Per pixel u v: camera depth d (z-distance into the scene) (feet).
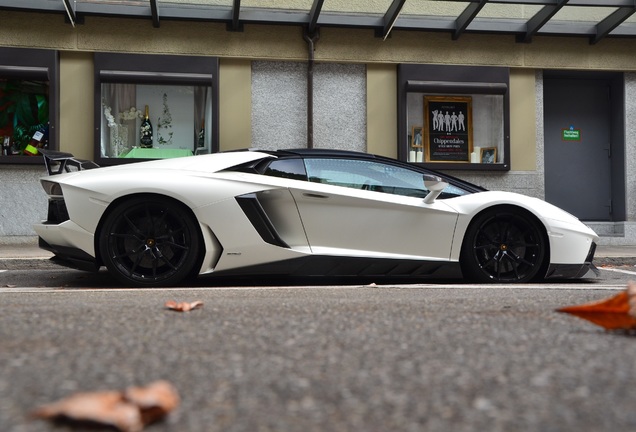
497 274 17.44
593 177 36.17
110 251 15.81
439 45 33.17
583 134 36.11
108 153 31.48
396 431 4.72
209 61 31.71
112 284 17.58
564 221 17.84
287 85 32.71
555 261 17.63
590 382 5.89
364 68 33.09
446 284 17.04
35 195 30.91
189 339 7.92
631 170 35.14
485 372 6.31
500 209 17.46
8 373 6.19
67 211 15.90
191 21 31.42
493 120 34.01
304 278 18.74
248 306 11.00
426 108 33.45
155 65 31.32
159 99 31.96
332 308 10.67
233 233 16.02
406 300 12.09
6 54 30.35
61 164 17.28
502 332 8.34
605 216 36.22
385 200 16.92
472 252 17.30
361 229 16.81
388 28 31.83
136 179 15.90
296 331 8.46
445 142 33.58
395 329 8.59
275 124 32.58
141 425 4.26
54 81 30.63
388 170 17.38
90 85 31.24
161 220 15.92
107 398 4.24
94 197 15.81
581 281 18.70
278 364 6.66
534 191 34.12
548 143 35.96
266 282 17.84
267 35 32.17
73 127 31.14
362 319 9.43
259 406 5.26
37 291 14.71
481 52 33.40
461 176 33.71
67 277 19.53
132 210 15.89
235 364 6.66
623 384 5.81
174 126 32.04
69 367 6.46
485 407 5.23
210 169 16.31
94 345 7.52
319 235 16.63
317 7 30.45
